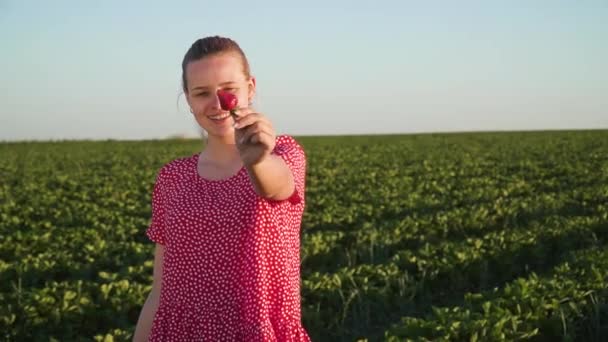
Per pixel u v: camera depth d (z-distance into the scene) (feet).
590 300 26.22
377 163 119.75
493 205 54.19
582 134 227.40
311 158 134.72
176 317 9.41
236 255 9.02
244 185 9.12
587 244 40.98
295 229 9.40
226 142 9.45
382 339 27.53
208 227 9.10
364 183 83.20
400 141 212.84
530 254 38.24
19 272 34.50
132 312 29.09
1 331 26.43
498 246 37.65
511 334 22.89
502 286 35.45
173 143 234.38
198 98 9.22
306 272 37.70
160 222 10.11
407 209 58.39
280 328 9.11
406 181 82.33
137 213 62.13
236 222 9.00
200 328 9.18
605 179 77.66
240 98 9.27
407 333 22.66
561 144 166.91
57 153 171.83
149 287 29.91
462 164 111.75
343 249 41.98
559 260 37.63
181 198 9.43
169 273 9.49
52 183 95.04
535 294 25.66
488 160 120.78
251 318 8.96
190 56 9.25
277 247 9.06
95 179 92.89
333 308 29.84
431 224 47.06
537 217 52.34
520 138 208.74
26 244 44.06
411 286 31.89
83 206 64.28
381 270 32.24
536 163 109.19
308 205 61.98
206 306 9.17
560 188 74.90
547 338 24.13
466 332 22.34
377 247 41.06
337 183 83.05
